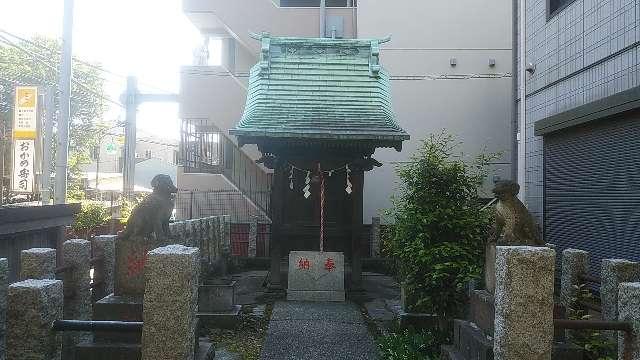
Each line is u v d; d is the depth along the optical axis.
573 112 9.48
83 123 31.77
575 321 3.96
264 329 8.12
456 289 6.52
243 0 16.86
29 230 7.26
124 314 5.58
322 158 10.88
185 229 9.52
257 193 17.45
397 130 10.16
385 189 15.76
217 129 18.17
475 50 16.16
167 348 4.20
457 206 6.70
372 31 16.22
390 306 9.63
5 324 3.94
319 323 8.39
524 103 11.66
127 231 5.89
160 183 6.08
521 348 3.96
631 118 8.15
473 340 5.21
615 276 5.44
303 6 18.28
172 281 4.25
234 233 15.83
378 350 6.92
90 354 5.38
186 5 16.83
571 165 10.00
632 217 8.10
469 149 15.91
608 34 8.74
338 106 10.79
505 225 5.32
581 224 9.59
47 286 4.00
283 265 11.14
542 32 11.34
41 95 11.33
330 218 11.12
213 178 16.73
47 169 12.54
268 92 10.97
